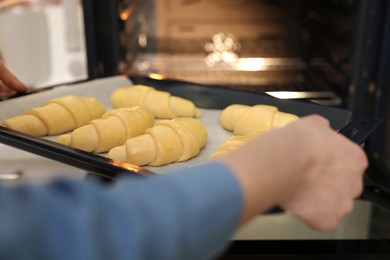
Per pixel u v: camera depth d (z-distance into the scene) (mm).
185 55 1533
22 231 168
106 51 1156
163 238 195
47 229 175
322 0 1445
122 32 1220
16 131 672
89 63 1154
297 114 776
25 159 702
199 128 737
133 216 191
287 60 1551
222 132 799
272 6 1503
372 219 692
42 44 1235
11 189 181
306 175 290
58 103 795
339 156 309
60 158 607
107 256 180
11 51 1229
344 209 320
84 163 584
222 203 221
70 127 786
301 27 1527
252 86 1469
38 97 831
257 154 258
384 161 1116
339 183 312
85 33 1132
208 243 216
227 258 582
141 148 665
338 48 1292
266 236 631
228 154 262
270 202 255
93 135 710
